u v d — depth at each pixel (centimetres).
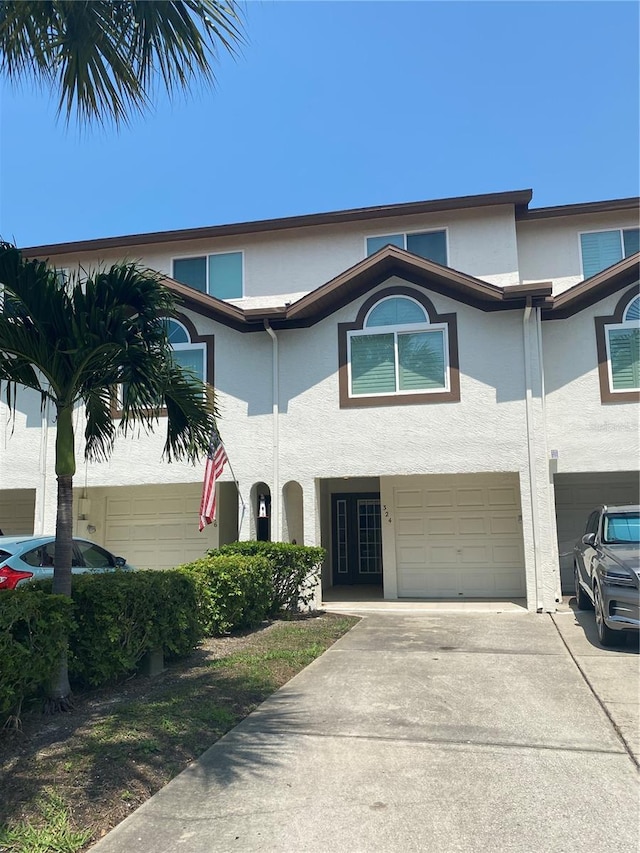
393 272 1348
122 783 454
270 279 1580
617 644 883
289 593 1177
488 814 416
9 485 1457
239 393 1385
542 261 1508
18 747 516
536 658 826
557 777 470
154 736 539
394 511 1505
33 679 548
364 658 839
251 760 502
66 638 588
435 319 1318
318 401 1345
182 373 737
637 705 629
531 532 1231
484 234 1488
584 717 597
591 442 1279
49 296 610
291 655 838
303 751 521
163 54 607
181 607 776
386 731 565
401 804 430
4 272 595
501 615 1189
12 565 886
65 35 607
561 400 1302
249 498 1350
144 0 575
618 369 1295
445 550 1479
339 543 1767
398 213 1505
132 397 647
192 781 467
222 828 401
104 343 626
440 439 1285
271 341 1389
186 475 1387
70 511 647
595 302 1318
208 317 1419
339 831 397
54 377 643
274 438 1353
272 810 423
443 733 559
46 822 399
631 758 504
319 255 1569
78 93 630
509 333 1288
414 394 1306
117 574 734
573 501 1557
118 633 661
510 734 556
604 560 901
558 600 1210
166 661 812
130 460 1411
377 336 1341
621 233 1482
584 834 392
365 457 1311
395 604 1362
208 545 1642
